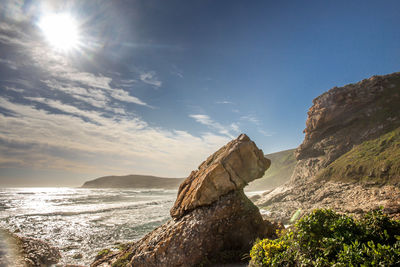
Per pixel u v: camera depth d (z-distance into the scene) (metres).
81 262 11.95
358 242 4.07
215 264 7.56
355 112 37.22
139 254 8.21
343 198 21.84
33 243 11.77
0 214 28.69
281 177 76.50
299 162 40.62
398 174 20.91
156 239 8.63
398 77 36.97
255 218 8.81
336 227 4.37
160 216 28.12
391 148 25.47
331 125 38.44
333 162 31.38
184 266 7.56
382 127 31.31
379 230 4.31
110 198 63.34
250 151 9.27
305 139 42.28
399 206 9.81
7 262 9.02
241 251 7.89
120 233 19.19
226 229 8.32
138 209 35.41
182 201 9.67
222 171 8.97
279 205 26.50
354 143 32.97
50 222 23.98
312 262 4.01
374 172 23.48
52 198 62.09
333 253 3.98
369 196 19.88
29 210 33.56
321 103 41.72
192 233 8.07
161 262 7.72
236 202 8.78
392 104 33.78
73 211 32.56
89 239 17.22
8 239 10.96
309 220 4.59
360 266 3.32
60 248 14.60
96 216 28.25
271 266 4.68
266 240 5.40
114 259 9.88
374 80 37.88
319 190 26.33
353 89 38.81
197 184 9.35
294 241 4.68
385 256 3.26
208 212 8.54
